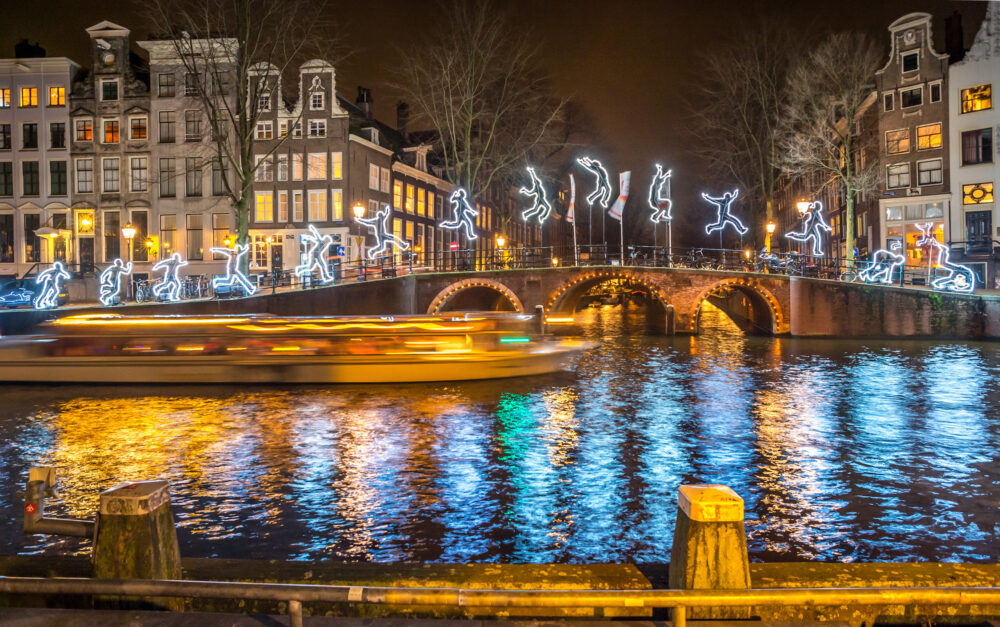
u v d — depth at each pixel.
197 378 19.69
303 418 15.38
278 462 11.84
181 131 40.72
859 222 45.50
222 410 16.31
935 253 38.88
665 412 16.09
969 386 19.56
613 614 4.64
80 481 10.84
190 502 9.79
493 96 40.16
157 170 40.91
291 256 39.72
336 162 39.66
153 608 4.81
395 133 51.06
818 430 14.31
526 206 66.06
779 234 67.31
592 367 23.48
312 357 19.55
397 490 10.34
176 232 40.81
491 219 58.84
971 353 26.97
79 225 41.38
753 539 8.46
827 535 8.59
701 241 62.66
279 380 19.64
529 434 13.91
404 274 36.47
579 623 4.48
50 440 13.45
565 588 4.69
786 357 26.12
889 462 11.89
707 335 35.38
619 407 16.69
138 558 4.61
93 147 41.22
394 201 44.59
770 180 39.72
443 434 13.91
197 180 40.66
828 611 4.61
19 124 41.69
